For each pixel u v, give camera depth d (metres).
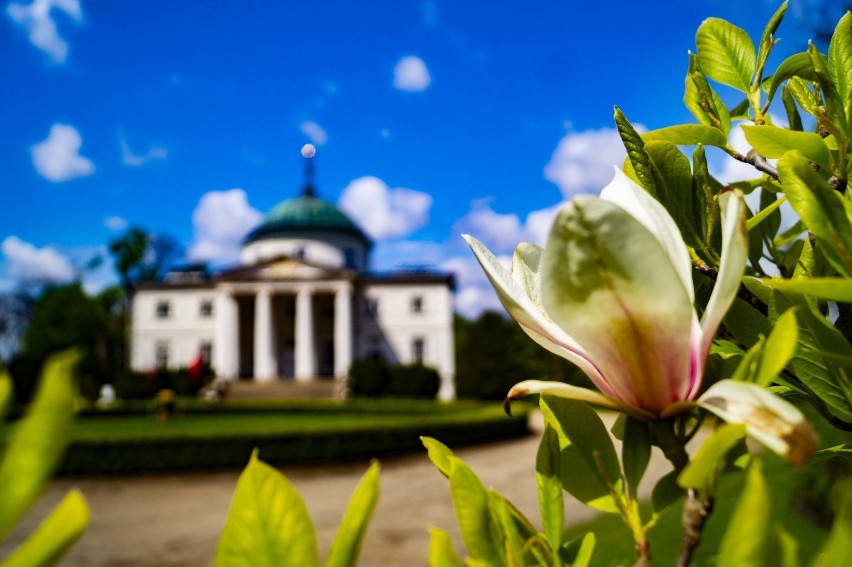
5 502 0.24
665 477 0.51
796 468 0.37
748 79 0.94
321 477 13.39
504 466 13.91
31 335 50.50
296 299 46.38
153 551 7.91
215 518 9.72
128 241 53.00
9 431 0.25
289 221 51.97
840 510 0.27
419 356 44.34
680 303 0.47
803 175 0.55
